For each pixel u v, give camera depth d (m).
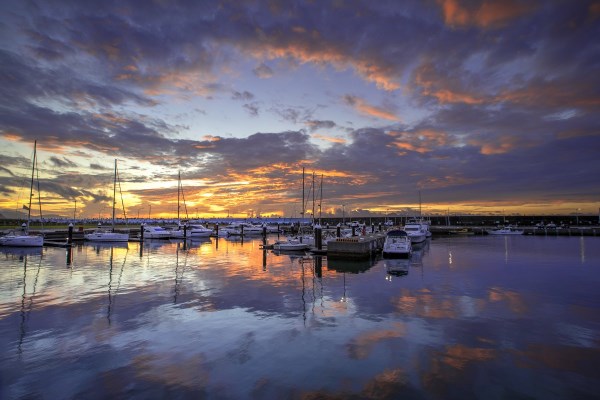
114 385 7.86
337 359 9.23
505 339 10.71
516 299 15.80
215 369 8.65
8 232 50.19
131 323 12.18
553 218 138.50
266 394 7.48
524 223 126.19
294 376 8.29
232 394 7.47
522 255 35.72
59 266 26.25
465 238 70.81
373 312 13.66
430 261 30.72
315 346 10.12
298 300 15.64
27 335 10.97
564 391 7.68
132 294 16.70
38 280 20.28
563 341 10.56
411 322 12.38
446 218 143.00
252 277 21.78
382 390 7.66
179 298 15.95
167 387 7.77
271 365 8.87
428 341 10.53
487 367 8.78
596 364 8.97
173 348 9.96
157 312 13.59
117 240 54.31
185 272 23.66
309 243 41.44
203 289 17.97
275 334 11.12
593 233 80.12
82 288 18.08
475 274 23.12
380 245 41.75
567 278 21.47
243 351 9.76
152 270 24.47
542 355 9.53
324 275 22.67
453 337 10.87
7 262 28.48
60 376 8.28
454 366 8.84
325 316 13.10
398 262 29.97
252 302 15.26
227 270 24.75
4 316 12.95
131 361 9.09
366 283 19.78
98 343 10.32
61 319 12.62
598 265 27.62
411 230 58.12
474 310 13.95
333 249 32.59
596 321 12.49
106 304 14.79
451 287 18.61
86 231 61.91
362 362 9.05
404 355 9.50
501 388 7.78
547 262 29.70
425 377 8.26
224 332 11.30
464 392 7.60
